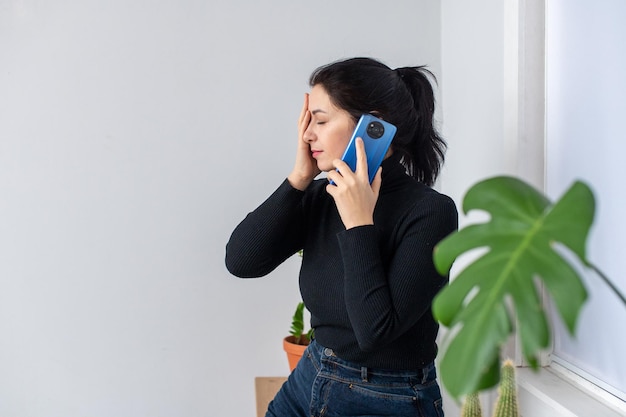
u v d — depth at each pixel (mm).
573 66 1565
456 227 1287
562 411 1498
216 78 2199
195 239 2238
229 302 2273
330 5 2221
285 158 2242
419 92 1454
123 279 2221
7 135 2135
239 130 2221
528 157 1687
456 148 2121
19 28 2115
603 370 1531
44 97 2141
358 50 2238
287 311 2299
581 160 1555
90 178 2178
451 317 648
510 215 663
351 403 1298
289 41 2215
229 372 2291
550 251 613
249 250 1470
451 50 2156
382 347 1271
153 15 2160
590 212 609
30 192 2160
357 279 1203
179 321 2258
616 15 1414
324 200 1467
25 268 2178
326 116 1349
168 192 2213
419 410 1287
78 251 2195
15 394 2211
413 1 2244
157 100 2182
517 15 1656
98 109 2164
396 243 1291
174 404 2279
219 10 2184
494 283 625
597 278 1526
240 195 2238
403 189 1350
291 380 1456
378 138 1296
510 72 1691
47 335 2207
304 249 1462
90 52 2146
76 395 2236
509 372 1076
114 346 2238
